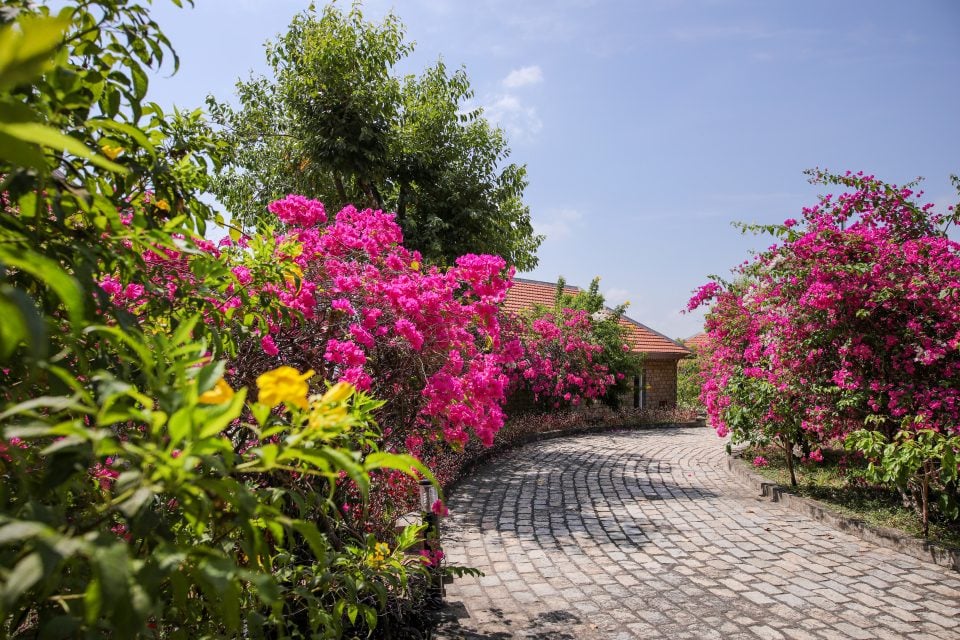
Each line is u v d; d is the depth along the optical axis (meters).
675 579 5.55
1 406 0.95
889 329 7.21
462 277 5.17
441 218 12.37
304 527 0.98
